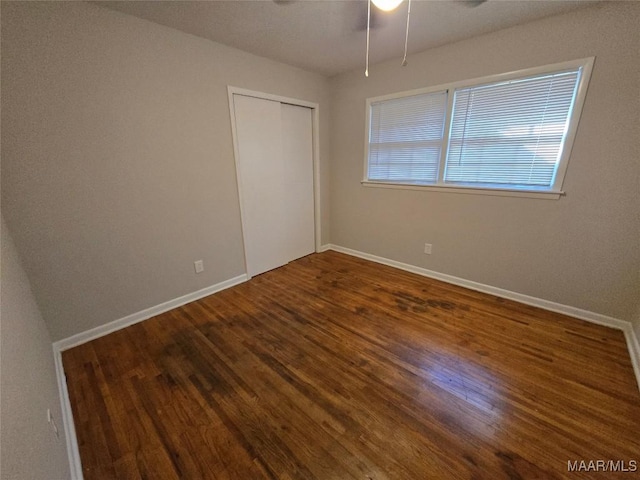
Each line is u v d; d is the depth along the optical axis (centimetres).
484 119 254
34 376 112
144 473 122
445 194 290
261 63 284
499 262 267
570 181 219
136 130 215
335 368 181
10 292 121
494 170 260
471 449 128
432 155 296
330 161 393
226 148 273
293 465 124
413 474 119
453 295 275
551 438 133
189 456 128
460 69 254
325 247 427
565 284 235
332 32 228
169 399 159
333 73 344
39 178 180
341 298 274
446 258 304
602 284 218
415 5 189
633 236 201
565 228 227
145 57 210
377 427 140
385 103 319
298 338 213
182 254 260
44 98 175
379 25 217
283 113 328
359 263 368
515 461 123
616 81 190
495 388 162
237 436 137
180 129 238
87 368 184
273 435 137
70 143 188
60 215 191
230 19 206
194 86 240
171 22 210
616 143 197
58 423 123
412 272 335
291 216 366
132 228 226
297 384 169
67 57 179
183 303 268
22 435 76
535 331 215
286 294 284
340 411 150
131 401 158
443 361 185
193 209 260
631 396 154
